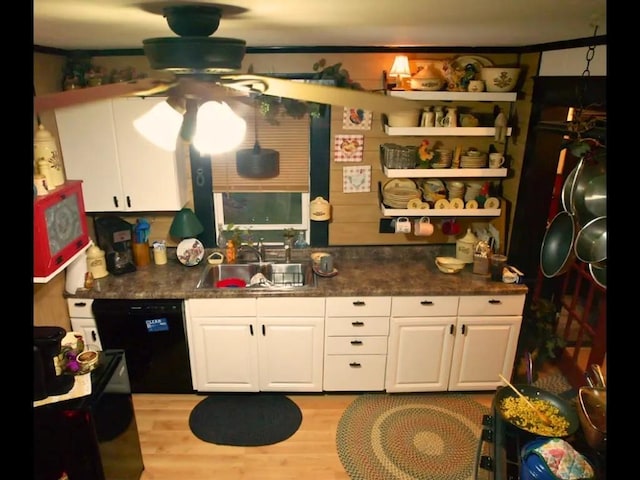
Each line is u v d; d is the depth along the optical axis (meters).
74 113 2.96
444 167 3.24
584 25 1.90
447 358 3.29
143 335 3.13
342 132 3.33
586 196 1.71
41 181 2.48
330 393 3.44
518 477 1.47
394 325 3.19
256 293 3.06
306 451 2.92
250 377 3.32
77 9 1.42
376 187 3.48
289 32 2.23
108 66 3.13
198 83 1.19
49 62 2.88
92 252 3.20
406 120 3.10
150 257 3.56
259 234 3.63
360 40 2.69
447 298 3.13
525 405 1.79
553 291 3.67
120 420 2.41
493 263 3.22
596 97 2.32
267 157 3.18
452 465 2.82
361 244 3.63
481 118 3.32
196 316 3.12
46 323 2.83
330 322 3.17
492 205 3.29
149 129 1.29
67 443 2.07
